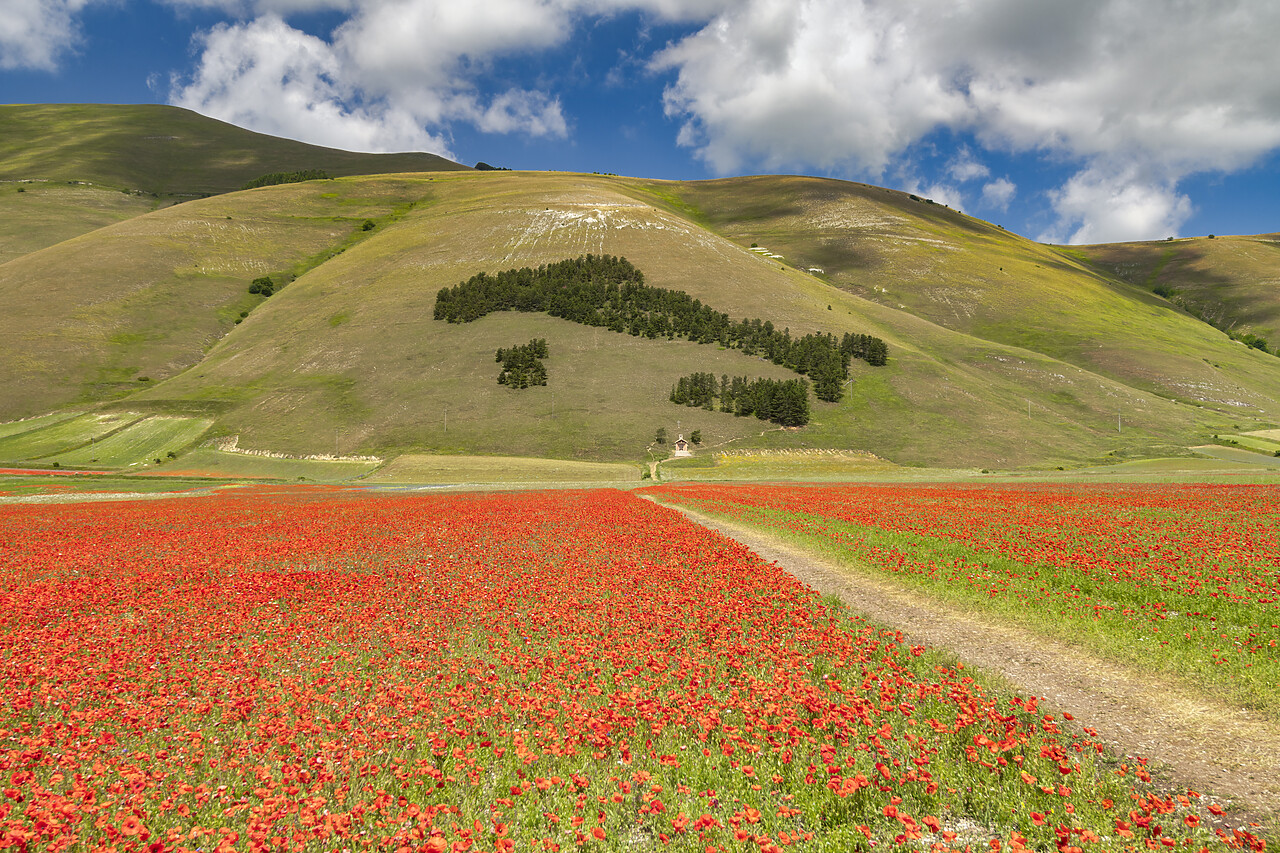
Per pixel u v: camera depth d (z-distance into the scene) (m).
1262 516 28.14
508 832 6.84
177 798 7.74
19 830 6.81
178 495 69.75
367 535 32.22
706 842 6.62
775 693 10.09
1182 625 13.17
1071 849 6.22
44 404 147.38
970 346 188.38
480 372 160.25
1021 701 9.70
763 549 26.33
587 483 97.69
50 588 20.50
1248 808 6.88
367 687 11.52
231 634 15.17
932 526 28.45
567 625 14.80
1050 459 123.69
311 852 6.65
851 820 7.08
